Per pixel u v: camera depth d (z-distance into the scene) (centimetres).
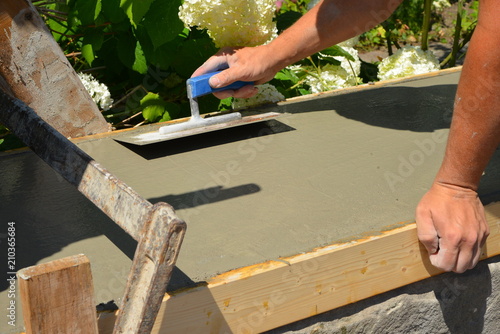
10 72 170
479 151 120
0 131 220
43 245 119
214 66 176
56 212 133
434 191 127
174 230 81
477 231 124
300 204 135
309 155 163
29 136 131
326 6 172
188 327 103
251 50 175
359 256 119
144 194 141
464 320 143
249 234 123
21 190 145
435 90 217
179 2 211
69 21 226
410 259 127
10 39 168
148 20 212
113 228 126
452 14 533
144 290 83
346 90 219
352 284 120
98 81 244
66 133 183
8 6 166
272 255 114
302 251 115
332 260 116
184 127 171
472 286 141
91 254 116
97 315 96
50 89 178
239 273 108
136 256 85
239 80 173
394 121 186
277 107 203
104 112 241
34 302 86
